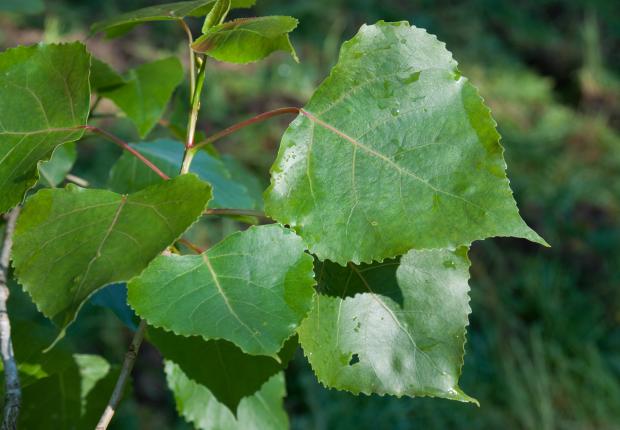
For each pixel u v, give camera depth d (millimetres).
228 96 2033
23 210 403
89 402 512
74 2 2182
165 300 395
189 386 469
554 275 1690
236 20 428
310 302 400
